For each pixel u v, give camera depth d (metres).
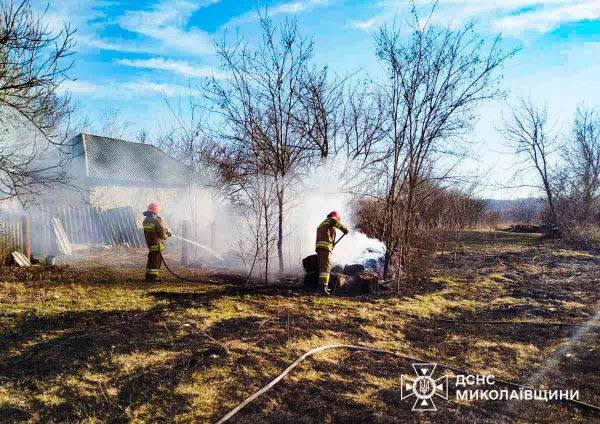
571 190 21.72
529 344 5.66
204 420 3.56
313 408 3.76
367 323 6.28
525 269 11.72
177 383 4.13
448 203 15.38
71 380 4.11
